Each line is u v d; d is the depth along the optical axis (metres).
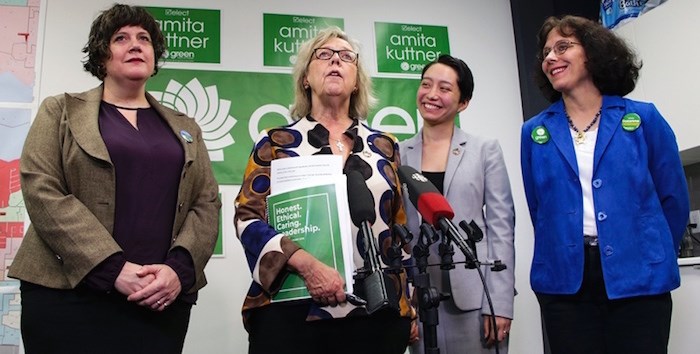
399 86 3.14
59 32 2.81
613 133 1.60
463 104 2.14
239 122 2.90
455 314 1.81
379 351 1.36
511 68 3.34
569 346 1.55
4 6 2.77
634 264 1.48
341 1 3.18
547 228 1.65
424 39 3.25
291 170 1.43
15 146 2.65
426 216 1.20
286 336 1.34
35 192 1.42
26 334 1.40
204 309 2.66
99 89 1.68
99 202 1.47
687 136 2.65
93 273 1.38
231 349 2.65
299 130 1.55
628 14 3.05
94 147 1.48
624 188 1.54
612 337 1.50
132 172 1.52
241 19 3.02
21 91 2.71
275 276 1.31
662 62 2.80
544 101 3.21
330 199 1.37
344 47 1.65
